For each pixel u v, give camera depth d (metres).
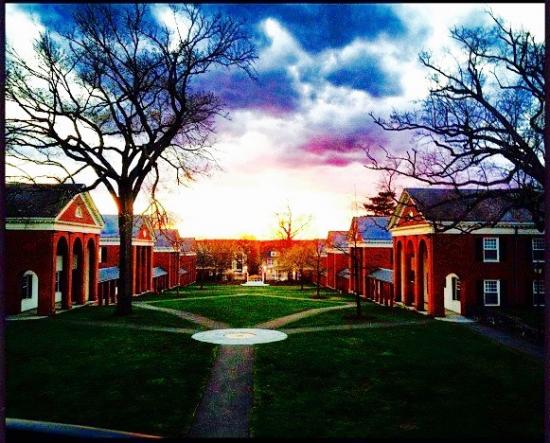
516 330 24.20
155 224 32.28
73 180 26.53
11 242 28.97
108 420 11.10
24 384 14.12
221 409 12.02
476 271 30.69
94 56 26.11
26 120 25.20
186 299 41.59
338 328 25.52
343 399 12.97
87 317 27.98
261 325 26.45
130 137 28.16
